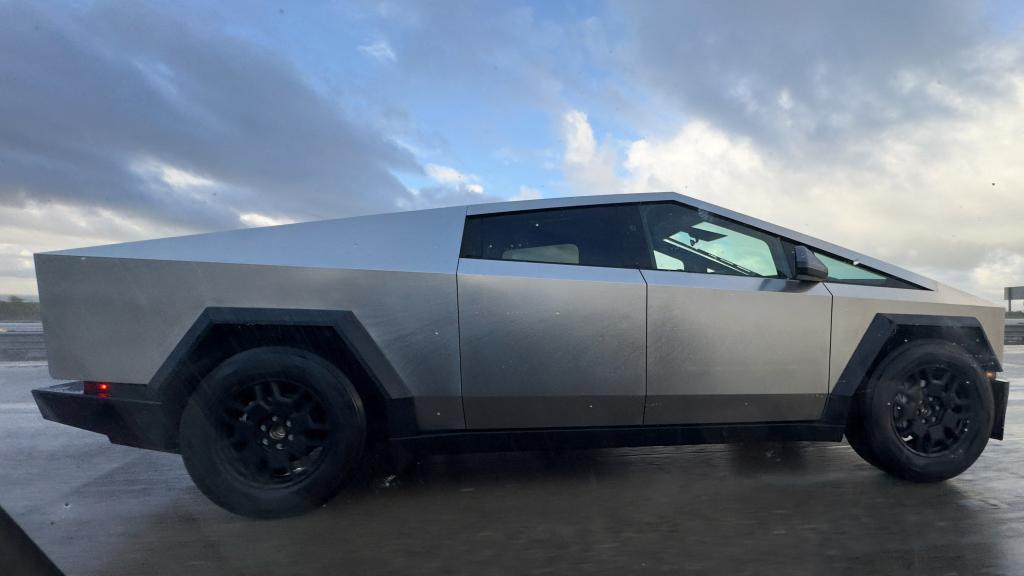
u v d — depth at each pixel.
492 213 3.06
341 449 2.67
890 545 2.45
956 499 3.01
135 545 2.47
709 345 3.04
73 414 2.66
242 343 2.73
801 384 3.14
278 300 2.70
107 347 2.64
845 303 3.21
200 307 2.66
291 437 2.69
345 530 2.62
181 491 3.15
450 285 2.83
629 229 3.16
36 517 2.78
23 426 4.59
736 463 3.65
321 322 2.70
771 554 2.37
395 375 2.77
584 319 2.93
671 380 3.00
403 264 2.83
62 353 2.65
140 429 2.64
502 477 3.36
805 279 3.16
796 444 4.10
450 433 2.87
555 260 3.03
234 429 2.66
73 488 3.20
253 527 2.65
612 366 2.95
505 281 2.87
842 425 3.20
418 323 2.80
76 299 2.66
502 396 2.86
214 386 2.61
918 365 3.17
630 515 2.80
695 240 3.23
